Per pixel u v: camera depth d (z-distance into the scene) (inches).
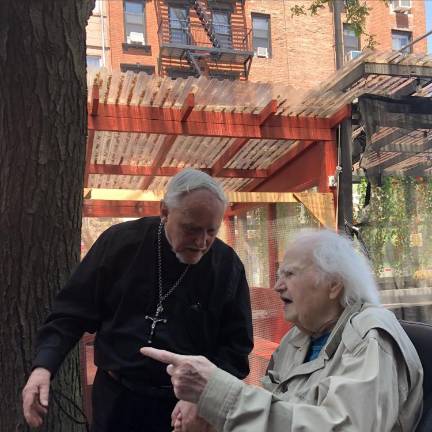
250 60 624.1
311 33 663.1
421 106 185.5
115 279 75.9
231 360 77.8
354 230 181.8
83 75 94.8
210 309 76.7
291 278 65.8
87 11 96.4
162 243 74.8
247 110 190.2
